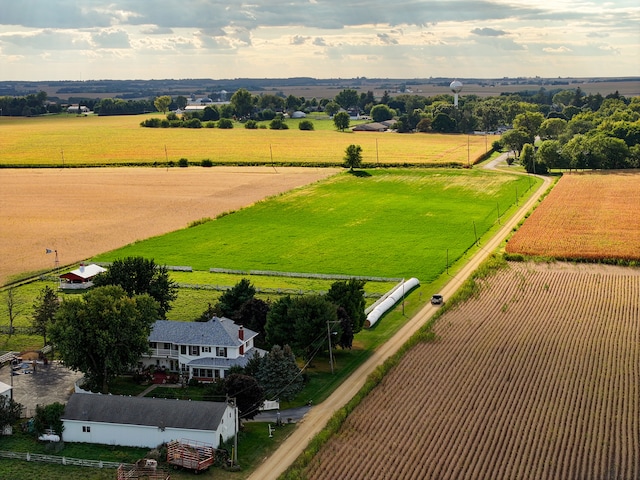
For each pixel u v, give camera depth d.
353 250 181.62
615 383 102.38
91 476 81.00
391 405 95.88
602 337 121.44
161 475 80.06
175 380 106.19
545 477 77.62
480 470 79.31
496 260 169.75
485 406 95.25
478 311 135.62
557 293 147.00
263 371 98.00
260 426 92.38
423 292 148.62
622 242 183.88
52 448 87.19
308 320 111.38
